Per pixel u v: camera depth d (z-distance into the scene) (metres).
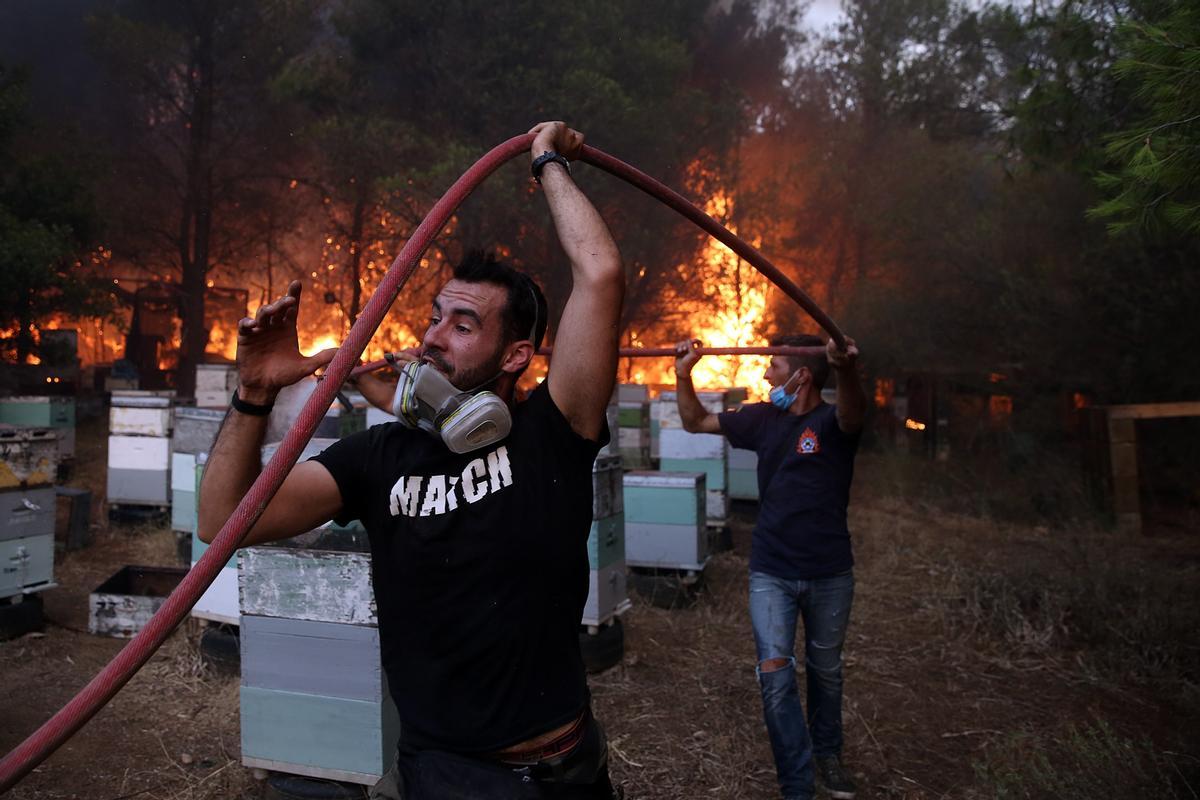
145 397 8.04
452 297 1.68
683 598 6.44
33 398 9.95
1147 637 5.59
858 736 4.39
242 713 3.58
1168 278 10.17
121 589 5.64
